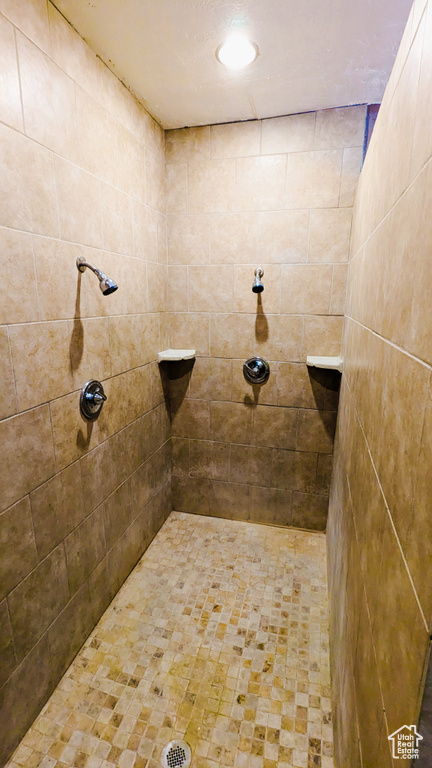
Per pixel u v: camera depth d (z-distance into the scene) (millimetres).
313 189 1652
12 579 1006
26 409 1016
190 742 1087
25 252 971
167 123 1694
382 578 653
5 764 1031
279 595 1613
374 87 1396
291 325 1814
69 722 1137
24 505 1032
